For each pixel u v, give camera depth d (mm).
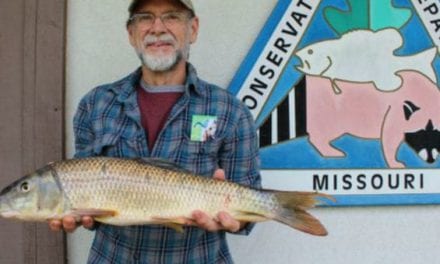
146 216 1457
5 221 1907
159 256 1565
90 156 1568
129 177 1452
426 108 2010
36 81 1900
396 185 2004
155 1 1589
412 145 2010
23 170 1898
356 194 1992
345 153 1986
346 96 1987
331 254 2031
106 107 1623
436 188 2014
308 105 1977
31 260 1913
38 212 1439
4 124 1897
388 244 2051
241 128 1625
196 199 1466
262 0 1997
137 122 1584
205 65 1986
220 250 1642
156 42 1590
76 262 1965
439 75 2014
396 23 2004
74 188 1439
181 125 1585
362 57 1993
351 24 1990
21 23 1897
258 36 1966
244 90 1961
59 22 1905
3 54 1896
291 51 1972
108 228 1599
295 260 2025
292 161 1970
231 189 1482
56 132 1907
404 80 2004
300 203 1503
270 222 2016
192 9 1625
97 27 1953
